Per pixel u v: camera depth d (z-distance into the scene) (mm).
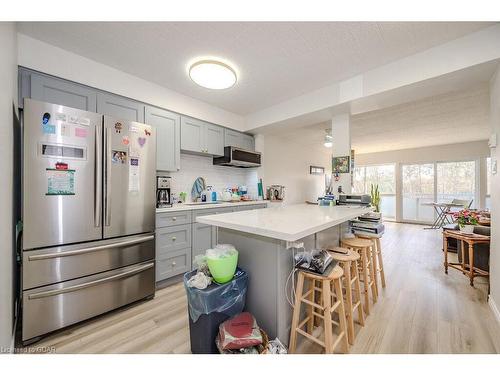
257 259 1443
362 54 2033
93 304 1749
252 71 2330
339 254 1655
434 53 1913
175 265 2482
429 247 3980
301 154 5660
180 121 2883
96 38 1830
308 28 1707
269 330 1381
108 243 1851
